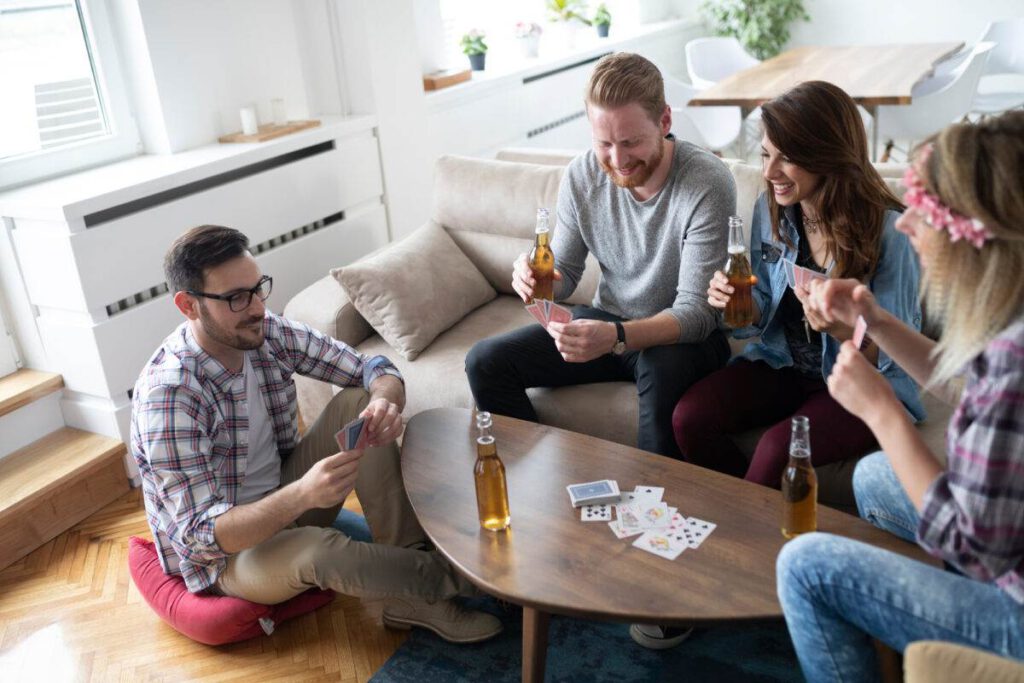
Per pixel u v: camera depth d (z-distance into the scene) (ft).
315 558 6.45
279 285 11.04
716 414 6.96
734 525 5.53
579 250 8.34
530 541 5.57
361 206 12.37
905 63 14.96
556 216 9.11
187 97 10.89
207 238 6.27
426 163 13.33
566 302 9.49
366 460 7.14
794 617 4.80
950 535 4.06
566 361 7.79
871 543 5.18
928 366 5.11
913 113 14.64
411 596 6.75
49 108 10.04
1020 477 3.83
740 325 6.79
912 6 20.07
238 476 6.92
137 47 10.39
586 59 18.24
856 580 4.56
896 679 5.16
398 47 12.37
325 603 7.55
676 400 7.28
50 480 8.77
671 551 5.33
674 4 22.31
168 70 10.62
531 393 8.26
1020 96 16.58
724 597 4.94
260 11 11.57
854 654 4.79
